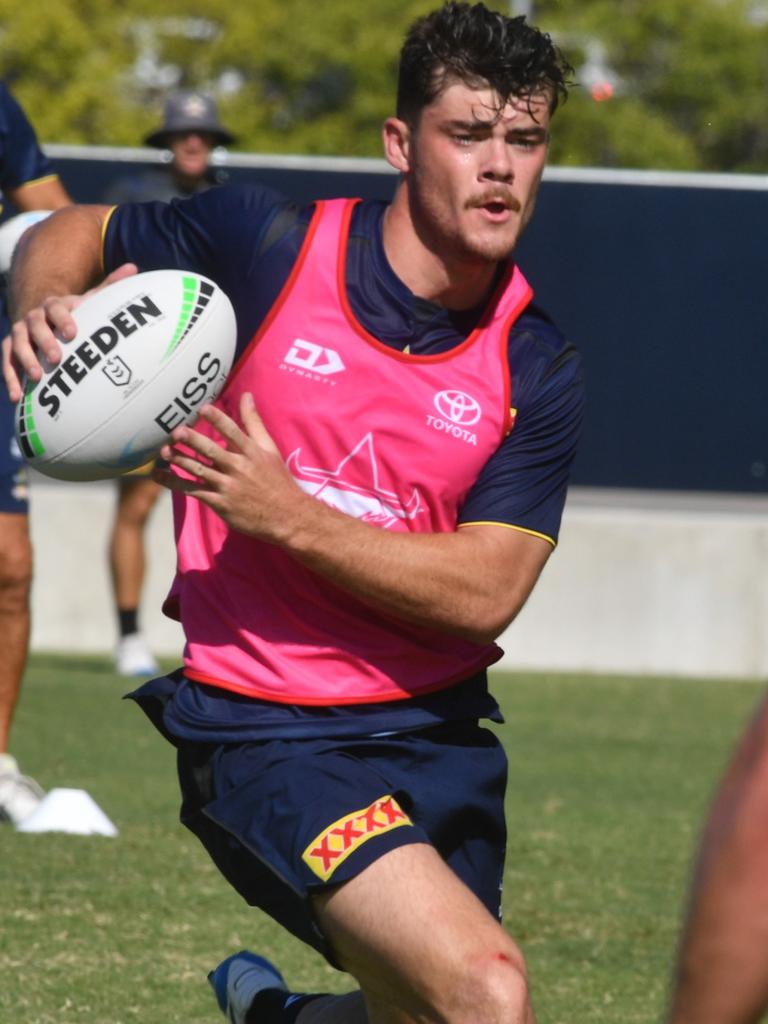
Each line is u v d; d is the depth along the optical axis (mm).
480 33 12359
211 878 20875
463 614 12352
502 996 10773
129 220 13578
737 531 42781
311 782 12148
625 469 44031
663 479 44062
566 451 12945
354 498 12664
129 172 43094
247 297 12898
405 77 12664
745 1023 6629
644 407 43969
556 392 12883
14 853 21234
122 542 38000
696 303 43812
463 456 12641
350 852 11586
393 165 12852
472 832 13047
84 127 93375
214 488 11867
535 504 12789
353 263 12758
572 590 42938
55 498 42594
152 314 12633
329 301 12711
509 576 12555
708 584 42906
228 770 12586
